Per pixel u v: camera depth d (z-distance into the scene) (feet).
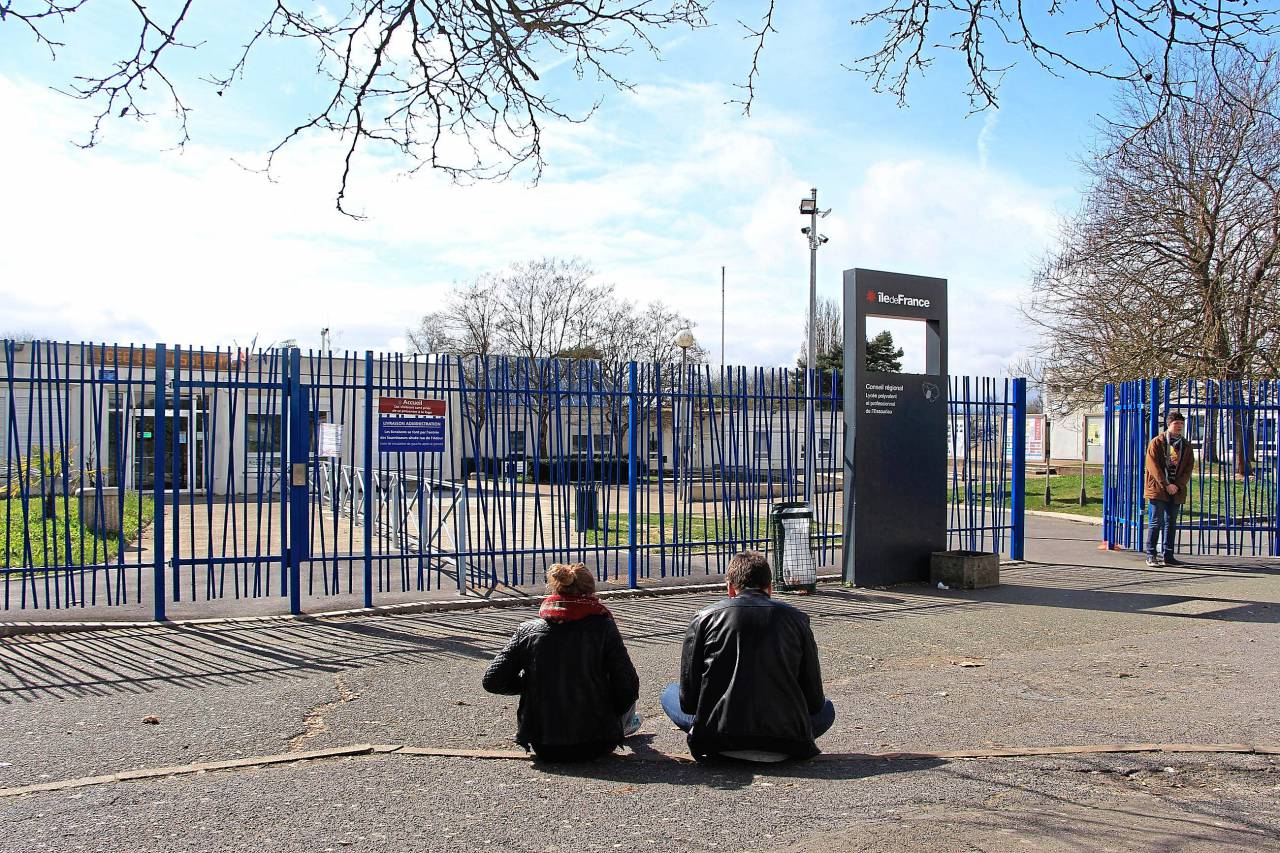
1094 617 31.68
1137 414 47.60
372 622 29.25
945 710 20.89
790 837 13.58
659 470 37.60
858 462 37.55
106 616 28.86
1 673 23.08
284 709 20.34
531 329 130.41
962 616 31.76
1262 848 13.20
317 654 25.22
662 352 134.72
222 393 76.48
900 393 38.45
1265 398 48.96
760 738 16.49
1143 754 17.54
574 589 17.35
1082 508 71.67
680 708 17.87
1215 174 73.61
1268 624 30.63
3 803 14.89
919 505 38.83
